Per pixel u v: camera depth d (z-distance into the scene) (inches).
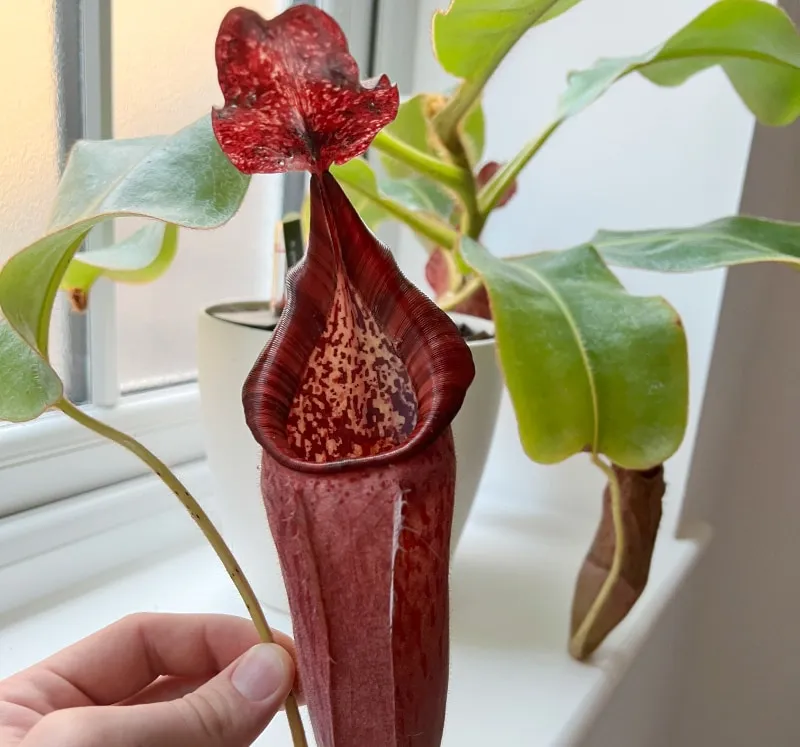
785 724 25.6
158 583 16.4
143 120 17.4
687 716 27.5
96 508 16.2
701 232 13.5
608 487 13.7
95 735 8.3
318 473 7.7
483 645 14.8
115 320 16.8
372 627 8.0
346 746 8.5
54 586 15.6
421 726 8.4
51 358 16.7
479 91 12.6
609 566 13.8
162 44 17.3
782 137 19.7
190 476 18.6
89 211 7.9
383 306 8.7
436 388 8.0
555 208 20.6
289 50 6.5
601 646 15.1
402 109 17.4
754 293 21.4
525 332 10.9
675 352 11.1
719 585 26.0
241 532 14.4
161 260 12.9
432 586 8.1
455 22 11.0
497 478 22.2
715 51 12.7
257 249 22.0
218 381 13.0
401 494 7.7
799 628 24.7
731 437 24.1
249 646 12.6
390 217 17.9
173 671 12.8
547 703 13.2
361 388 9.3
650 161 19.0
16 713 10.5
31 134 15.0
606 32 18.9
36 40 14.7
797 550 24.2
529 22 11.1
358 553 7.8
